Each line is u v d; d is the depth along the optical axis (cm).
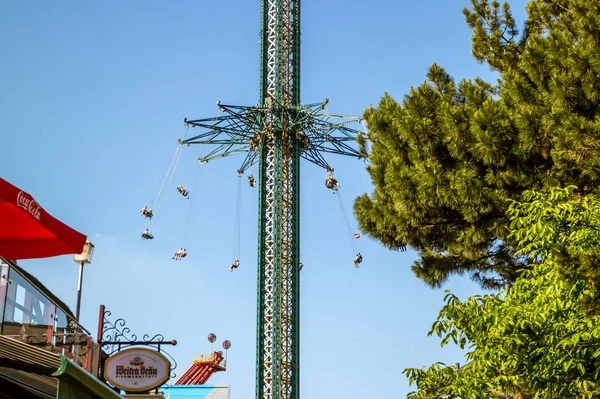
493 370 1900
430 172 2814
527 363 1847
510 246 2948
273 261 6819
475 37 3478
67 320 2173
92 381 1049
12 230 2195
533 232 1925
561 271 1877
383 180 3033
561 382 1838
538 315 1850
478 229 2823
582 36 2747
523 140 2655
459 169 2816
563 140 2598
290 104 7150
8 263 1738
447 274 3072
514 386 1958
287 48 7338
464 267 3075
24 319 1848
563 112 2670
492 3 3475
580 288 1883
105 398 1097
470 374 1925
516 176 2741
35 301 1922
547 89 2792
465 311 1983
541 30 3472
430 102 2967
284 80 7225
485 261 3078
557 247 1938
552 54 2775
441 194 2783
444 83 3247
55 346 2038
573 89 2675
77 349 2241
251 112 7038
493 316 1911
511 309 1881
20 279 1814
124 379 2284
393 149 2983
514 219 2055
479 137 2716
